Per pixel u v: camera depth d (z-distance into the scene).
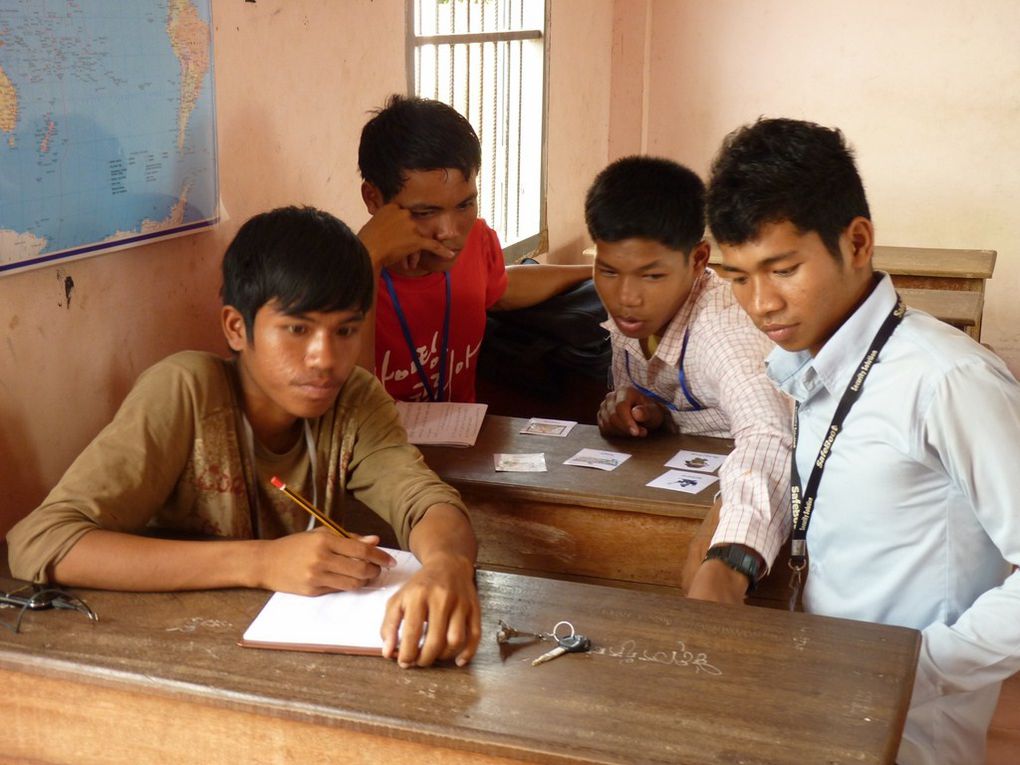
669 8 5.30
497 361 3.02
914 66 5.04
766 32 5.20
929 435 1.32
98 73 1.79
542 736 1.06
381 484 1.61
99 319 1.89
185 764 1.19
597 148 5.25
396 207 2.19
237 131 2.21
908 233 5.21
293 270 1.42
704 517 1.85
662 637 1.26
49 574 1.37
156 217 1.96
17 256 1.67
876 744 1.05
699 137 5.42
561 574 1.99
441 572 1.29
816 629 1.28
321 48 2.52
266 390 1.50
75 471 1.44
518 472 2.02
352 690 1.14
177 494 1.57
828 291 1.34
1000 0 4.87
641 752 1.03
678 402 2.21
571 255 5.01
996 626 1.29
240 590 1.37
